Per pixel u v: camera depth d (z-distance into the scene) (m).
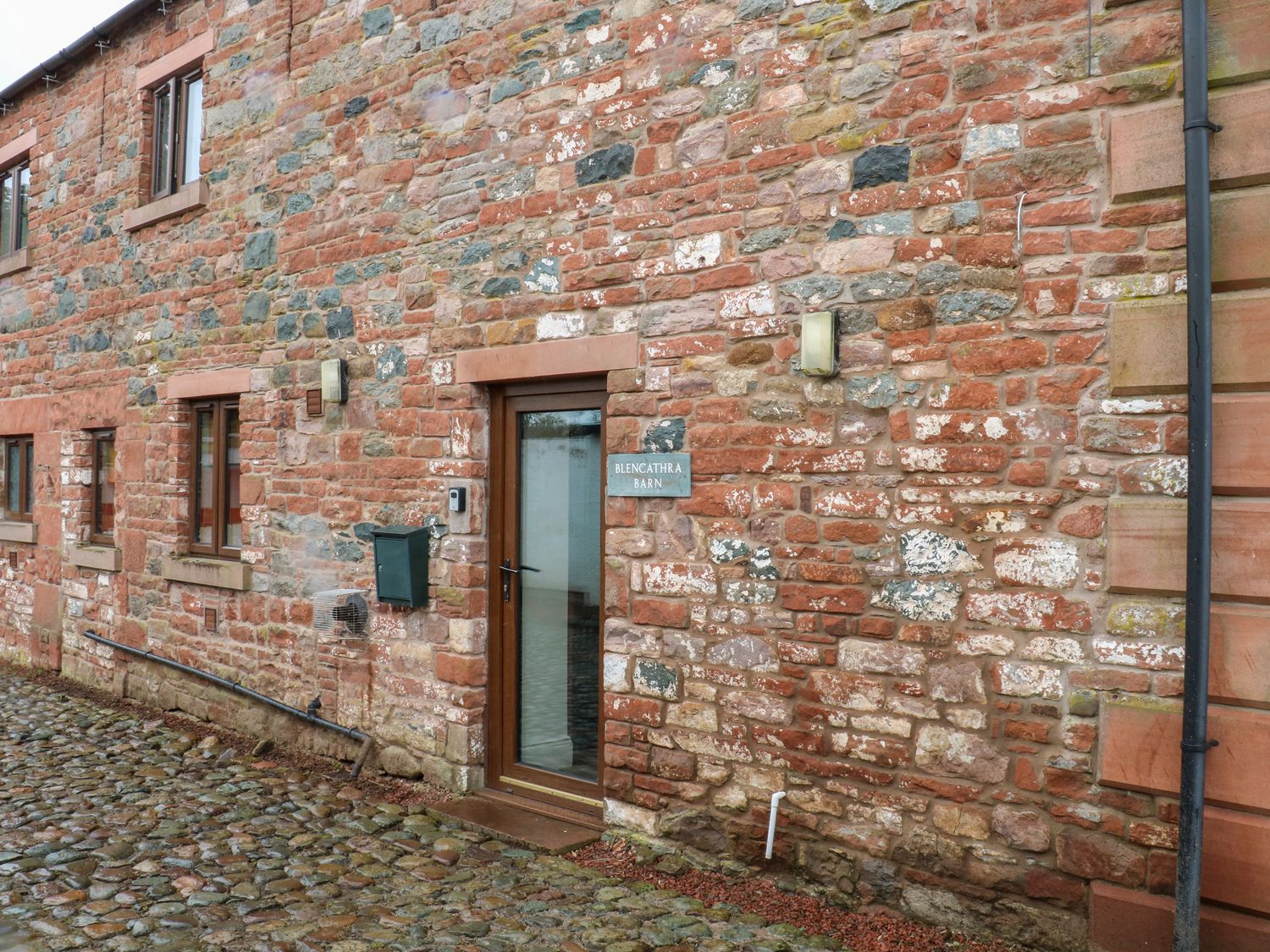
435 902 3.99
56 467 8.84
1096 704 3.37
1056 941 3.43
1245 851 3.11
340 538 5.94
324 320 6.07
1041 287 3.47
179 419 7.36
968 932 3.59
